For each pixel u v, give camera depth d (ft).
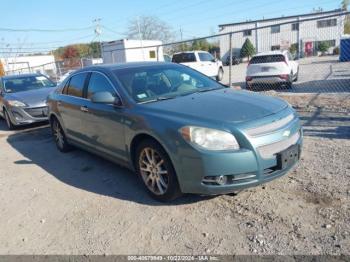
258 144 10.52
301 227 9.94
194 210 11.59
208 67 62.80
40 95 29.40
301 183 12.73
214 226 10.50
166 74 15.51
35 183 15.94
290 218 10.45
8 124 30.42
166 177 11.96
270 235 9.73
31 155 20.92
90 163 17.98
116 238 10.49
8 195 14.87
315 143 17.51
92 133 16.03
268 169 10.93
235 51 165.48
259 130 10.69
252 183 10.63
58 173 16.98
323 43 135.74
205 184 10.75
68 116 18.20
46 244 10.64
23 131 29.07
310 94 33.42
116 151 14.38
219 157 10.34
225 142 10.43
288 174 13.66
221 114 11.25
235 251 9.23
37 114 28.58
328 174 13.32
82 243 10.44
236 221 10.64
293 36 147.64
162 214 11.59
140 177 13.23
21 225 12.03
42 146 22.90
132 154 13.38
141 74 15.02
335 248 8.89
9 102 28.78
